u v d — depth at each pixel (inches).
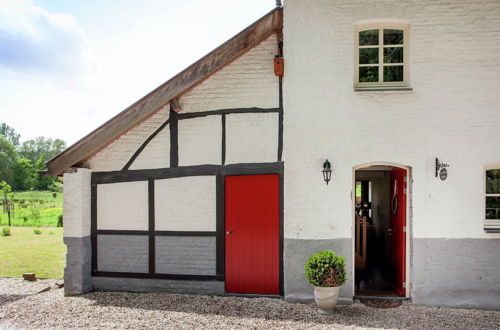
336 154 245.8
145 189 271.6
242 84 259.4
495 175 248.1
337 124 245.9
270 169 255.4
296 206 247.9
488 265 237.1
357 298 252.1
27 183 2207.2
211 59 247.3
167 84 251.9
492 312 230.4
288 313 226.7
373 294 258.1
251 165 257.9
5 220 834.2
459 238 238.8
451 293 239.0
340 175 245.3
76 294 267.1
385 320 215.6
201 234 264.2
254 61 257.9
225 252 261.4
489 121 238.8
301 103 248.4
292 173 248.5
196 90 265.1
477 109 239.5
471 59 239.6
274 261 255.3
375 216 410.6
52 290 284.5
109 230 275.1
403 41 249.8
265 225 256.7
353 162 244.5
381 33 250.7
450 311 231.3
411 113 242.2
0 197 1107.3
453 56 240.4
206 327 205.9
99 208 277.0
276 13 248.1
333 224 245.0
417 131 241.8
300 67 248.5
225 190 262.4
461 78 239.9
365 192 464.8
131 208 273.1
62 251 444.8
